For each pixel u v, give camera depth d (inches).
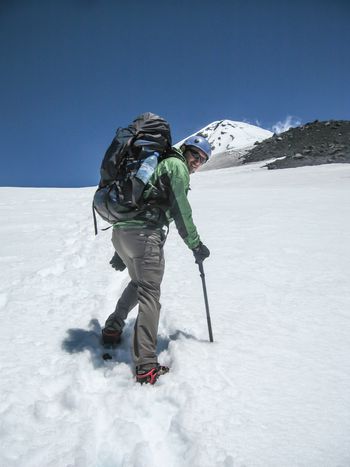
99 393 110.0
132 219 120.0
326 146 2284.7
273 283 198.5
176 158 119.0
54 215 462.9
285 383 111.0
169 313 160.4
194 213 444.8
